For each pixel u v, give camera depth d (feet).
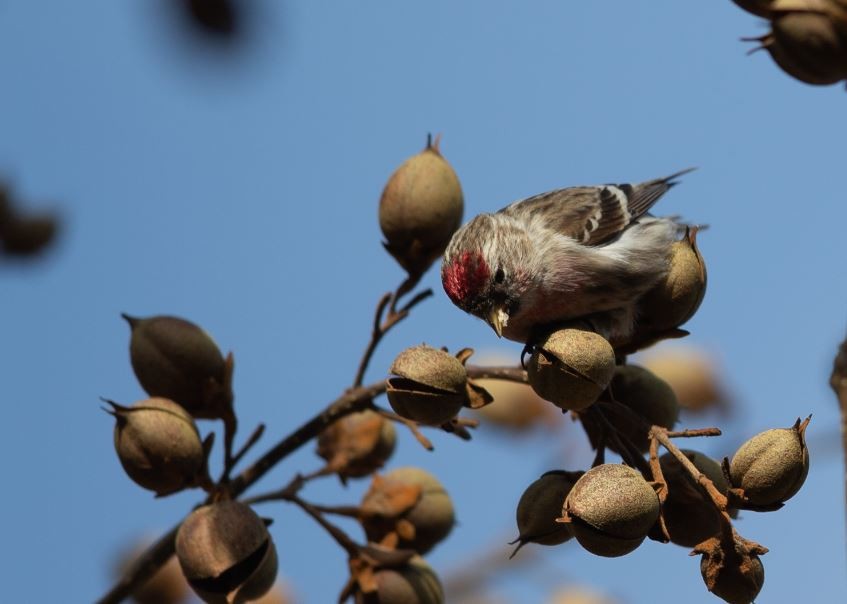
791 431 18.22
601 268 27.71
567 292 27.89
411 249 24.22
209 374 22.50
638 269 23.29
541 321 28.53
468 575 29.01
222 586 20.15
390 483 24.27
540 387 19.88
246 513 20.44
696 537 19.47
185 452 21.31
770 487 17.98
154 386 22.56
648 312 23.12
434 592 23.38
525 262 28.17
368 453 24.58
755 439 18.24
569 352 19.49
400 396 19.65
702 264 23.04
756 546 17.62
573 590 28.63
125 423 21.30
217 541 19.98
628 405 22.54
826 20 17.70
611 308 27.86
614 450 21.35
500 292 28.19
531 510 19.34
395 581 23.03
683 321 23.18
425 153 24.91
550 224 30.01
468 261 28.40
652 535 18.22
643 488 17.58
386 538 23.98
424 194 24.12
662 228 31.19
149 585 26.25
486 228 29.12
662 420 22.57
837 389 14.87
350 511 23.88
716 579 17.81
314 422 22.66
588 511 17.39
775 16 18.13
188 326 22.80
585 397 19.65
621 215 31.19
